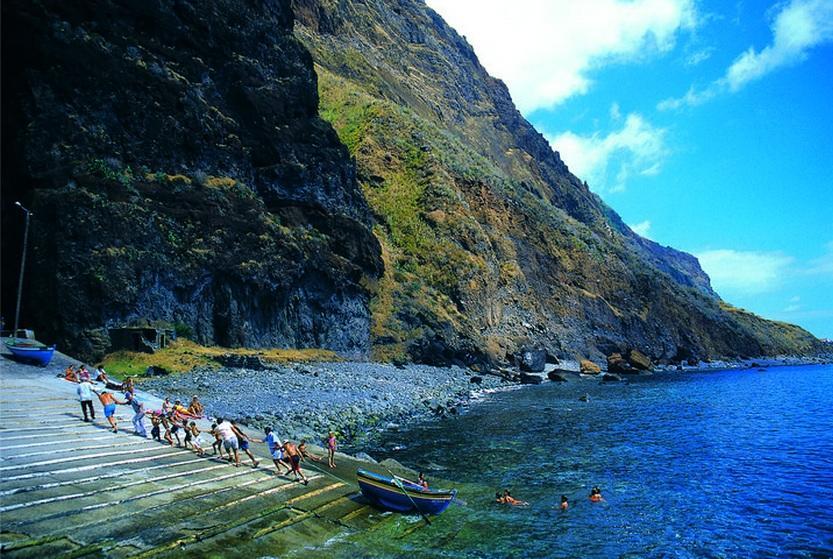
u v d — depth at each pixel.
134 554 13.27
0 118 42.62
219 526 15.48
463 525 19.47
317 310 60.69
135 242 43.78
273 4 68.81
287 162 62.62
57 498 14.91
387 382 51.38
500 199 111.19
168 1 53.38
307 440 29.48
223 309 50.09
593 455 30.30
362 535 17.44
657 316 118.56
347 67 138.12
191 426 21.84
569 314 102.31
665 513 21.23
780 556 17.56
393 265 81.00
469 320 80.56
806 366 129.00
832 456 30.58
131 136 47.38
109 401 22.25
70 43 44.50
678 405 51.12
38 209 40.59
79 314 39.91
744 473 26.97
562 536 18.83
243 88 59.91
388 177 98.44
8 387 25.84
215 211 50.69
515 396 55.78
